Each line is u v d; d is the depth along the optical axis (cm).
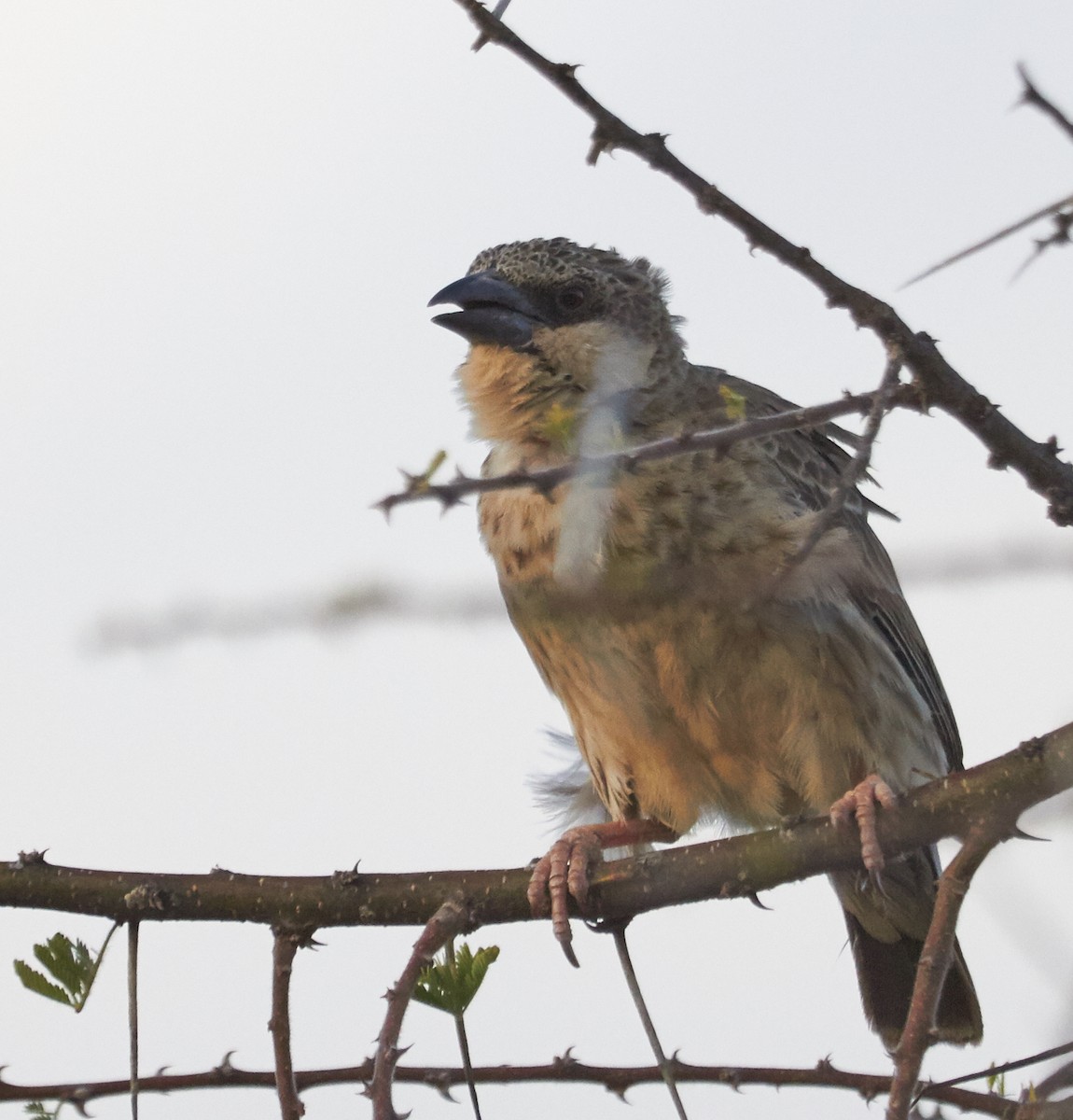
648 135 558
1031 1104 518
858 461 520
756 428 523
